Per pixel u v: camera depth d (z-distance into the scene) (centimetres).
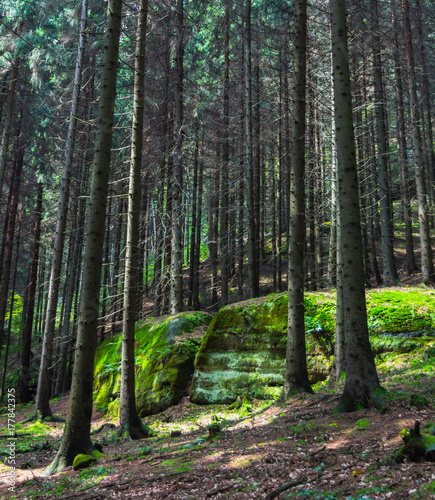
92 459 657
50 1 1741
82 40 1536
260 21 1817
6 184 2173
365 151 2138
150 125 1728
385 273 1602
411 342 980
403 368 880
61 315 2178
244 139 1745
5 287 1859
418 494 310
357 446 465
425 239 1345
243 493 394
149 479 495
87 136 1977
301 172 896
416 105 1460
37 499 514
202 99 1878
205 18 2161
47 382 1334
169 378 1237
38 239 2034
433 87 2630
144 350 1433
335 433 536
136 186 1006
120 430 916
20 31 1775
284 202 2559
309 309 1143
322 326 1093
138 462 623
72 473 619
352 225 672
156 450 708
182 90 1727
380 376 873
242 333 1192
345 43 733
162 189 1945
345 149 695
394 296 1114
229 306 1292
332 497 341
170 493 431
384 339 1016
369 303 1102
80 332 708
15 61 1731
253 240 1554
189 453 616
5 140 1636
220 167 2002
